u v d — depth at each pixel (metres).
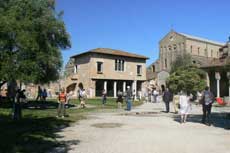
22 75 18.95
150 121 19.58
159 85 80.31
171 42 92.75
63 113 22.06
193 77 48.81
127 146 11.12
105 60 56.81
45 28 24.78
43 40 23.41
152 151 10.25
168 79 50.81
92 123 18.30
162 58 95.12
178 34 90.75
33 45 19.50
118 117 22.16
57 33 27.50
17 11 21.39
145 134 13.99
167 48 93.94
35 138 12.47
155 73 86.19
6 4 22.11
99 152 10.10
